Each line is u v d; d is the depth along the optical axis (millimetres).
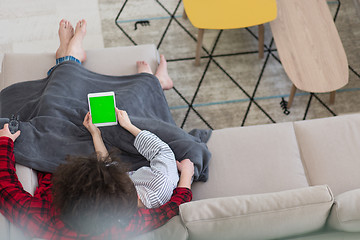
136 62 1992
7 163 1459
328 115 2373
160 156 1527
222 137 1797
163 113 1854
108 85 1838
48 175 1582
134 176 1507
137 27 2568
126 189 1125
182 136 1688
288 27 2246
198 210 1314
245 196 1380
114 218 1100
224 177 1692
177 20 2604
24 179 1514
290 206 1319
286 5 2307
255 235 1336
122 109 1746
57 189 1106
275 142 1772
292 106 2389
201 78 2443
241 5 2221
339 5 2676
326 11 2289
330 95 2348
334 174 1693
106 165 1160
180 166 1606
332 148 1747
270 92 2422
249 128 1820
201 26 2164
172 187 1492
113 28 2555
